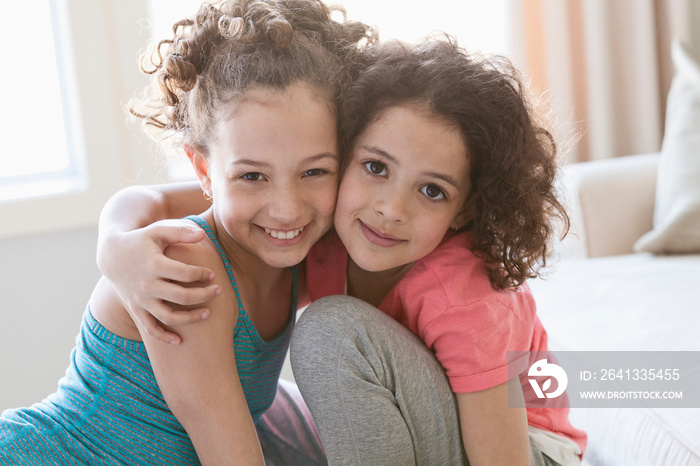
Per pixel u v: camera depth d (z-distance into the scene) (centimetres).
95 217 199
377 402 91
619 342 139
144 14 198
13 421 97
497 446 97
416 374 94
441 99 93
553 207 109
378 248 97
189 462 99
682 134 191
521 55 231
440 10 226
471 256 102
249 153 91
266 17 94
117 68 197
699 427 112
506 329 98
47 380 203
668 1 244
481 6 229
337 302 93
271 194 93
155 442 96
